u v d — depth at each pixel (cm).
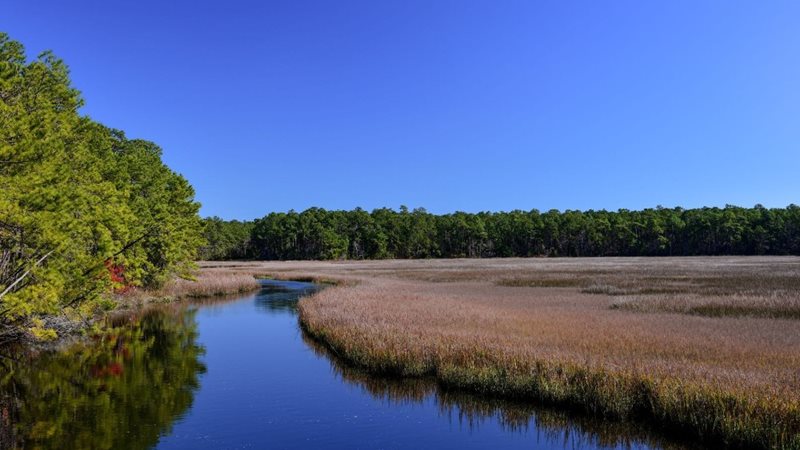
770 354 1401
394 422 1242
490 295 3334
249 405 1379
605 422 1166
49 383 1592
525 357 1441
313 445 1112
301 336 2392
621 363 1324
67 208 1673
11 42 2044
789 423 940
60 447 1089
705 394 1070
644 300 2775
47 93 2127
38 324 1712
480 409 1309
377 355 1650
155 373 1722
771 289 3306
